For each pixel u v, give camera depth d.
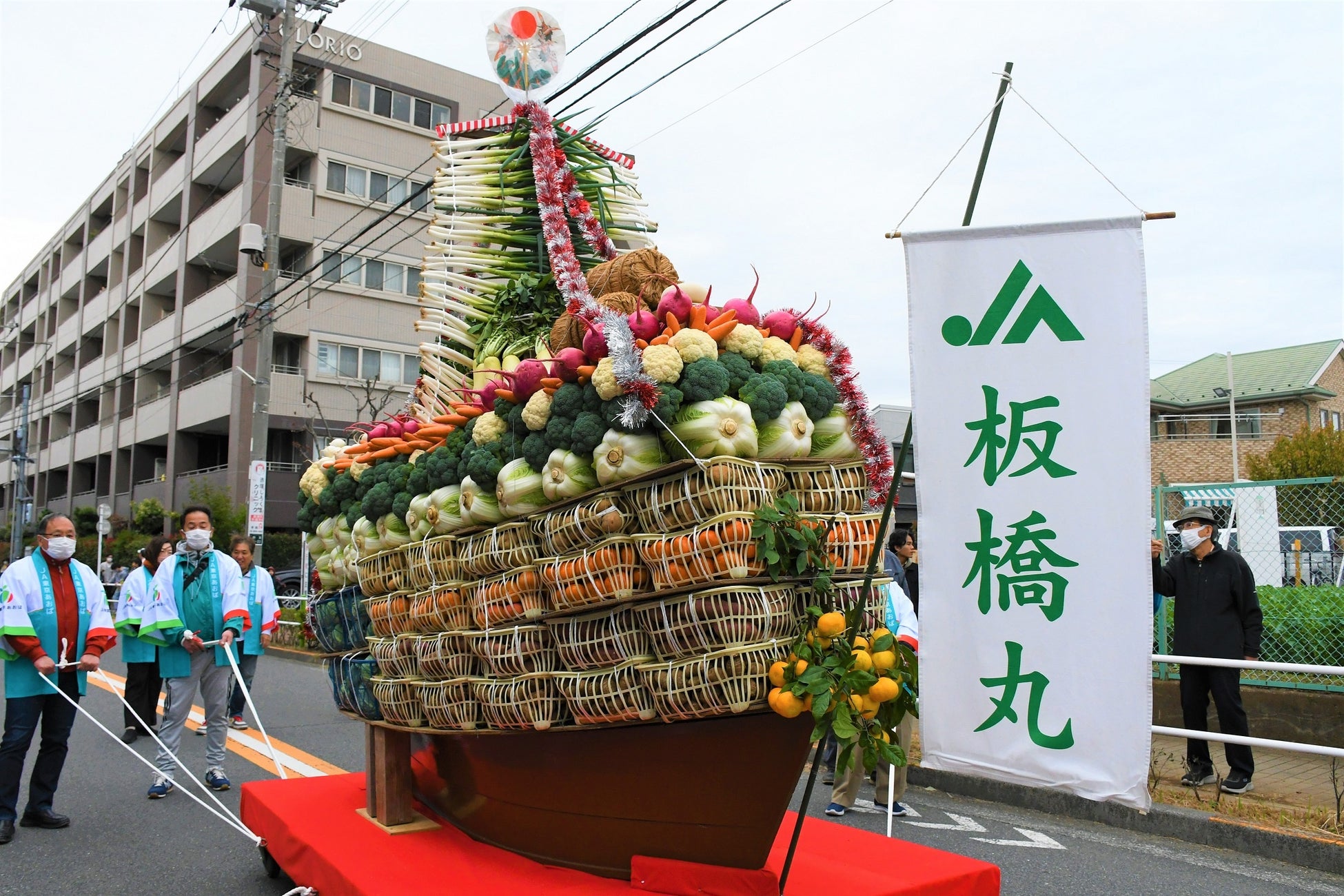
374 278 25.77
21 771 5.47
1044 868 4.96
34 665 5.40
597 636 2.98
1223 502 10.28
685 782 2.93
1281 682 7.78
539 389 3.23
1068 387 2.75
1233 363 35.31
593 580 2.89
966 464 2.84
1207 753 6.21
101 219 38.81
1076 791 2.68
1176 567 6.43
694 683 2.68
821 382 3.06
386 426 4.59
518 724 3.24
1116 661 2.66
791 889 3.09
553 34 4.11
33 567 5.45
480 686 3.41
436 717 3.69
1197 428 32.88
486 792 3.66
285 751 7.71
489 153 4.95
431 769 4.14
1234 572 6.13
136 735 8.36
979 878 3.37
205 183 28.61
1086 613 2.70
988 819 6.00
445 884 3.21
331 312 25.09
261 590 8.62
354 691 4.34
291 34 16.69
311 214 24.64
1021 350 2.80
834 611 2.88
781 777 2.79
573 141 4.75
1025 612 2.77
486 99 27.84
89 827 5.60
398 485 4.08
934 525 2.87
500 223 4.90
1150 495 2.65
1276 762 7.02
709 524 2.67
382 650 4.05
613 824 3.14
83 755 7.68
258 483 16.20
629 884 3.09
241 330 24.94
